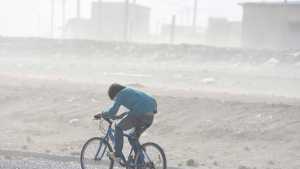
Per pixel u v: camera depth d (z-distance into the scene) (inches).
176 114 2047.2
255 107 2034.9
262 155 1627.7
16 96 2426.2
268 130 1824.6
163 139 1840.6
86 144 1112.8
